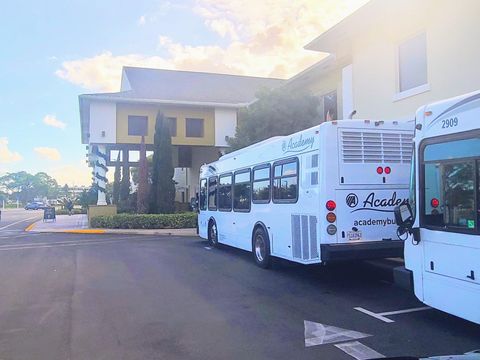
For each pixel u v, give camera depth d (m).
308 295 8.08
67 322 6.61
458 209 5.49
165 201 25.91
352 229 8.34
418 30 12.27
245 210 12.16
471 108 5.36
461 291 5.43
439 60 11.48
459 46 10.93
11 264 12.43
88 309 7.34
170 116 29.70
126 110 28.77
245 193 12.18
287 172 9.72
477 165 5.23
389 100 13.25
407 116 12.58
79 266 11.88
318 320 6.49
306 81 21.34
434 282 5.88
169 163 26.22
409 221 6.34
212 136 30.44
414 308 7.04
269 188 10.62
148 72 35.28
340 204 8.30
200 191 17.05
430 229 5.93
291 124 20.47
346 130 8.45
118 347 5.49
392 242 8.52
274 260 11.21
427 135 6.03
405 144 8.83
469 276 5.31
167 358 5.09
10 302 7.93
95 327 6.33
